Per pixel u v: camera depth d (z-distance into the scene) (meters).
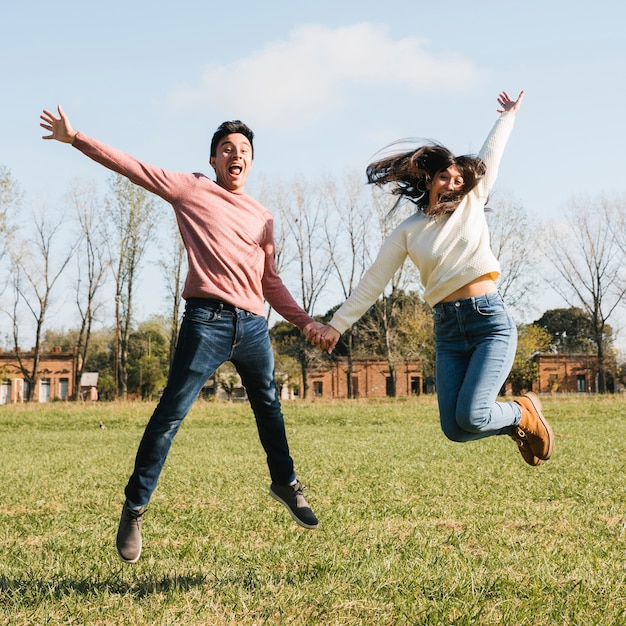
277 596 3.82
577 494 7.87
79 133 3.95
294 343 54.66
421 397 37.88
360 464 11.71
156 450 3.99
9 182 43.16
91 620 3.53
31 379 48.06
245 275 4.04
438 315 4.37
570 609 3.56
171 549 5.34
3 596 3.96
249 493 8.52
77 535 6.05
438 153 4.36
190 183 4.09
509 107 4.93
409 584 3.97
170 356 46.47
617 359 57.44
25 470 12.08
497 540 5.40
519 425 4.57
